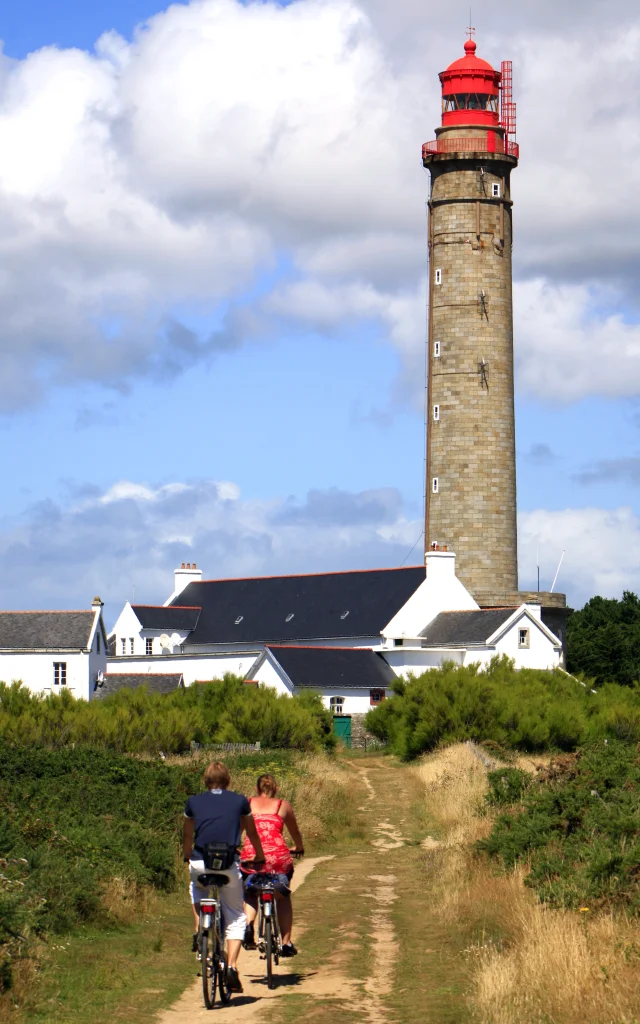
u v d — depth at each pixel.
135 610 110.88
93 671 88.00
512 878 25.80
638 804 26.77
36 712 65.44
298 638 104.56
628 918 20.75
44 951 20.75
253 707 70.44
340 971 21.27
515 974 18.83
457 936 23.64
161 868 28.91
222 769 18.97
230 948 18.70
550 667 96.06
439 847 36.41
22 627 88.00
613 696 81.12
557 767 35.25
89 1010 18.22
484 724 71.94
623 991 17.30
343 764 69.38
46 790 33.03
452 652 95.69
